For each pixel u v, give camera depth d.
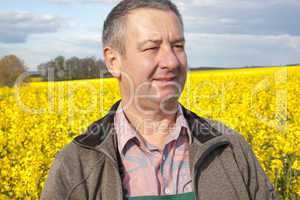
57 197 1.70
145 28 1.73
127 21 1.77
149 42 1.73
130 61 1.77
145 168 1.81
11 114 11.81
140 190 1.78
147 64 1.73
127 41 1.77
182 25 1.83
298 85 17.95
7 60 21.11
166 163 1.82
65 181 1.73
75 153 1.78
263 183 1.92
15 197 5.62
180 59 1.78
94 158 1.76
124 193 1.77
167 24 1.75
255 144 7.08
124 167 1.81
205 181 1.79
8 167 6.11
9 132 10.13
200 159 1.78
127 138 1.81
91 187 1.72
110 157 1.74
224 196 1.77
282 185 5.75
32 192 5.57
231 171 1.82
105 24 1.87
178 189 1.80
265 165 5.90
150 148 1.82
